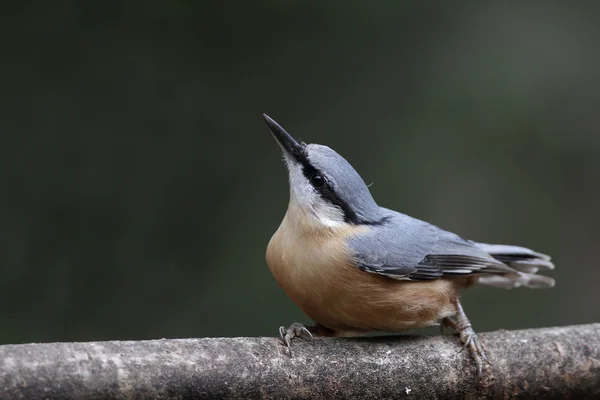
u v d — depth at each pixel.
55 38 12.38
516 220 13.20
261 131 13.05
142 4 12.74
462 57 13.85
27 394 5.34
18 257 11.44
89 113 12.41
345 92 13.48
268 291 11.83
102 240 11.92
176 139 12.70
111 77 12.59
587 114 13.66
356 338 6.89
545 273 13.24
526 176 13.45
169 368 5.86
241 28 13.27
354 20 13.67
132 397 5.68
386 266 7.12
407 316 7.27
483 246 8.70
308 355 6.49
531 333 7.36
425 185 13.09
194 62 13.02
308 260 7.15
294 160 7.54
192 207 12.41
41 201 11.83
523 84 13.73
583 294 13.06
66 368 5.52
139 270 11.86
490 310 12.72
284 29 13.43
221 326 11.60
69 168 12.12
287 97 13.29
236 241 12.20
